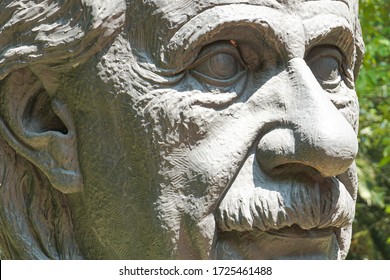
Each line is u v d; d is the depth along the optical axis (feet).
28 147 12.10
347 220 11.58
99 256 11.94
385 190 32.78
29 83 12.07
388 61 29.53
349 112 12.14
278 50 11.50
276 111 11.35
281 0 11.53
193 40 11.26
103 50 11.53
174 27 11.33
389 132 28.94
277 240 11.28
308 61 11.89
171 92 11.31
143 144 11.33
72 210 12.19
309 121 11.11
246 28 11.35
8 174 12.39
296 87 11.35
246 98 11.50
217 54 11.48
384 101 29.81
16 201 12.41
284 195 11.16
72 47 11.60
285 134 11.21
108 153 11.56
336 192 11.39
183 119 11.25
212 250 11.25
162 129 11.27
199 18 11.30
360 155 30.66
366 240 33.30
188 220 11.19
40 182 12.39
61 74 11.80
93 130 11.64
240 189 11.24
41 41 11.71
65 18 11.71
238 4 11.33
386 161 27.17
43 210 12.38
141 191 11.39
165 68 11.35
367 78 25.88
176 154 11.25
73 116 11.83
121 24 11.53
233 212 11.14
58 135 11.85
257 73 11.60
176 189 11.25
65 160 11.84
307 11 11.67
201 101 11.30
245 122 11.37
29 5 11.81
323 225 11.32
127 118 11.41
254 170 11.31
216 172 11.16
